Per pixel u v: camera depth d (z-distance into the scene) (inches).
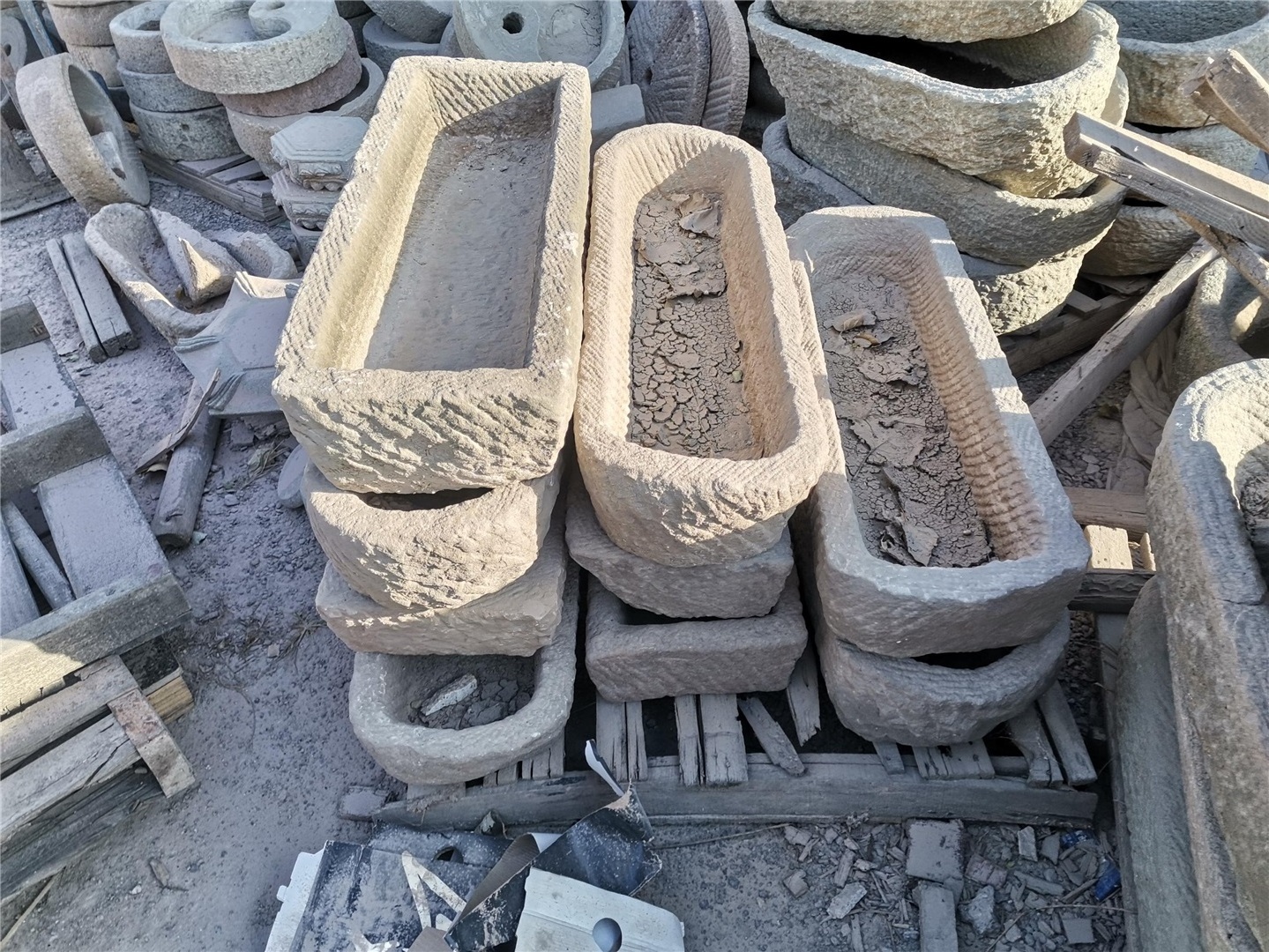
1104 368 103.1
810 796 77.2
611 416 72.7
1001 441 79.7
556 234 78.5
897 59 128.6
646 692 79.6
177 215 167.5
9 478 92.4
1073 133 90.1
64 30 182.9
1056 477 74.9
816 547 73.8
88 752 74.6
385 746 72.2
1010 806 76.7
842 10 107.8
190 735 88.0
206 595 100.4
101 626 76.8
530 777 76.8
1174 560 61.6
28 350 114.6
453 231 101.0
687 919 73.5
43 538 100.2
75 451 95.0
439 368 85.4
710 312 98.1
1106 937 70.7
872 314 99.6
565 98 101.3
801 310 91.4
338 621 72.1
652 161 105.7
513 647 75.3
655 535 68.1
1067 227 101.2
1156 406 108.8
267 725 88.7
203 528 107.9
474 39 144.9
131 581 78.4
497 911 67.9
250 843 80.0
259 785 84.0
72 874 78.7
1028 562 67.9
